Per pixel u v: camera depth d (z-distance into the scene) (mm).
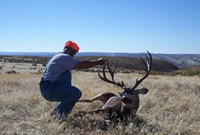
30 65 50281
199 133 4695
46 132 4004
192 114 5871
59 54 4719
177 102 6965
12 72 29984
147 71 5746
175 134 4535
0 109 5414
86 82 11625
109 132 4309
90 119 4879
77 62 4633
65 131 4109
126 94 5371
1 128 4074
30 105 6023
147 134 4281
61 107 4688
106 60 4828
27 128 4164
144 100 7039
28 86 9391
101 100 6633
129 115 5324
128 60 97938
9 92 7707
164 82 12047
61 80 4637
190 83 11742
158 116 5750
